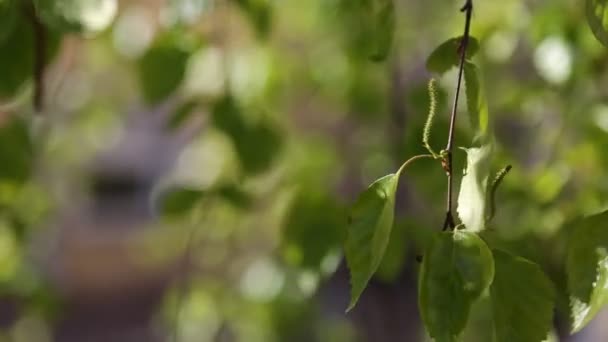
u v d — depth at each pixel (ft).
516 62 4.07
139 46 4.00
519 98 3.75
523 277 2.41
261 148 3.24
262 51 4.38
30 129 3.75
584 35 3.23
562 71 3.24
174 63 3.21
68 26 2.62
